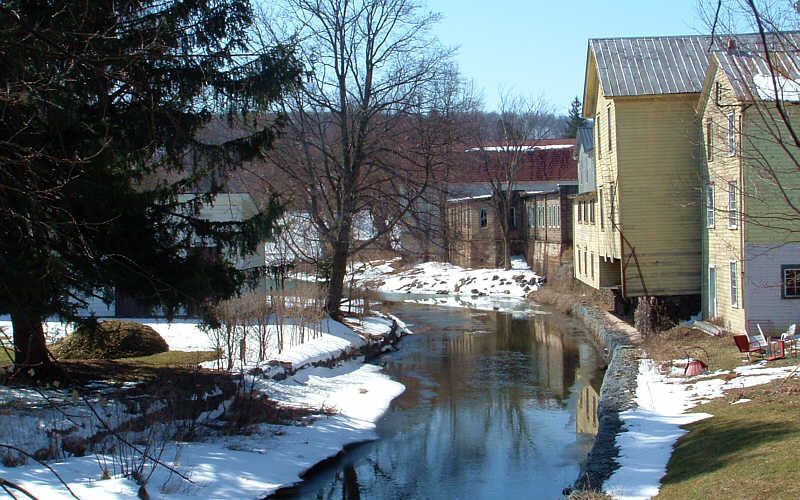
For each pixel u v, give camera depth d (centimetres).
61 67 1000
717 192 2447
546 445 1577
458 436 1662
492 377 2342
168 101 1304
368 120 3022
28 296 1048
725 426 1255
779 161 2130
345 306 3634
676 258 2653
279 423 1623
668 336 2412
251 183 3103
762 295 2195
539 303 4544
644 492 1000
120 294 1417
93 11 1019
